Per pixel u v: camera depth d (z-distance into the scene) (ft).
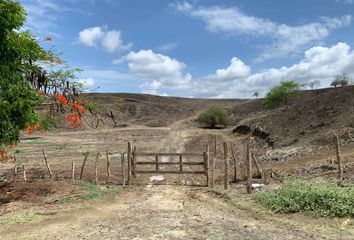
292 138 109.40
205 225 31.91
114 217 36.27
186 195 46.88
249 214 35.81
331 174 50.78
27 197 44.24
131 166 57.26
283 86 257.75
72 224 34.14
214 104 443.73
